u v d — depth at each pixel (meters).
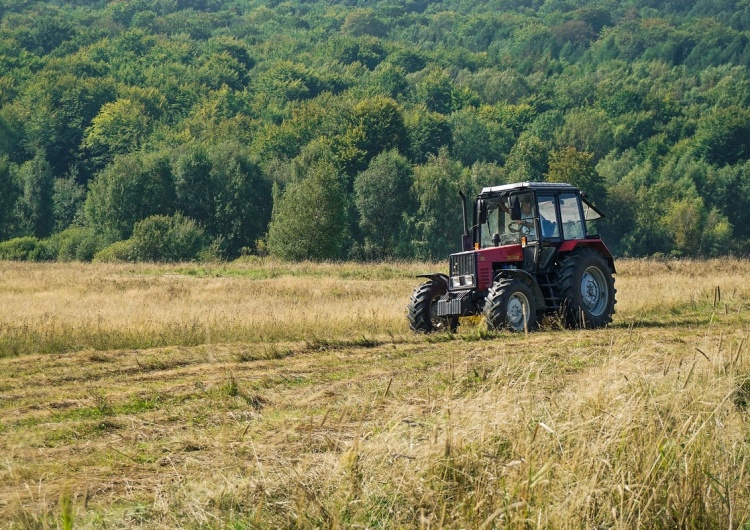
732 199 170.62
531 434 10.60
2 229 136.62
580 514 9.51
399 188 120.94
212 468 11.15
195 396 15.64
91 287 47.12
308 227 96.69
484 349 19.98
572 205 26.86
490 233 26.88
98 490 10.45
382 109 150.38
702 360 14.43
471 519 9.35
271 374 17.56
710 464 10.83
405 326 27.09
